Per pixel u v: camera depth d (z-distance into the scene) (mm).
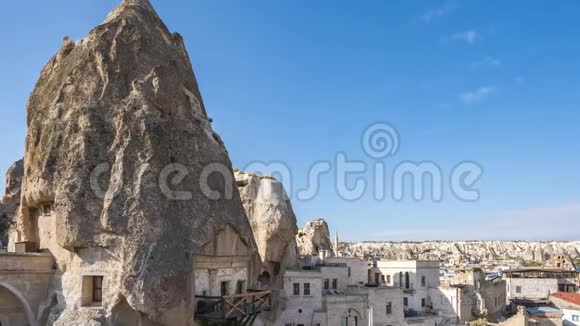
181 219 37219
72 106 37500
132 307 33031
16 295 34562
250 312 42406
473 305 85812
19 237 39938
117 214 34344
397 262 81062
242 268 44688
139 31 40094
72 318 33500
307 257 74188
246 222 45125
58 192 34750
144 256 33906
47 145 36844
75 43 43281
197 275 39156
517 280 116938
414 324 71562
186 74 43375
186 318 35312
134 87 38250
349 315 62562
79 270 34781
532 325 80312
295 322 60281
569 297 102812
